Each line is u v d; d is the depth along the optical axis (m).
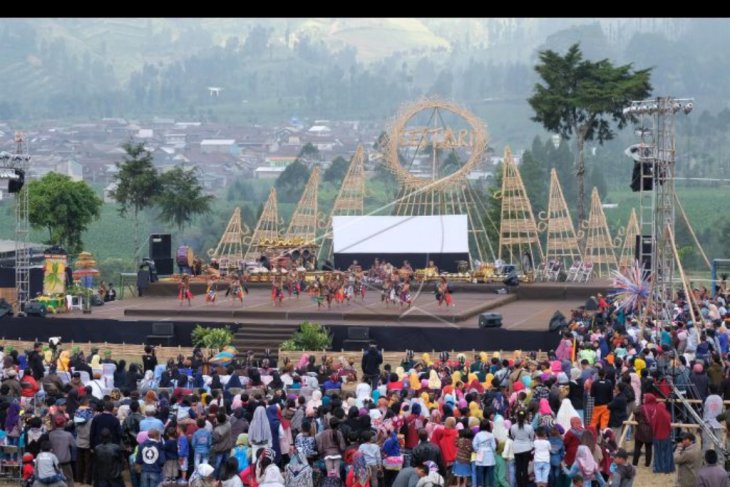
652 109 76.56
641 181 79.62
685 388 56.19
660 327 69.62
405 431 47.62
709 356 60.47
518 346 77.69
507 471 47.00
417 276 104.88
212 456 47.28
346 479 45.72
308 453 46.12
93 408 50.81
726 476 41.53
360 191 118.31
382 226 112.31
